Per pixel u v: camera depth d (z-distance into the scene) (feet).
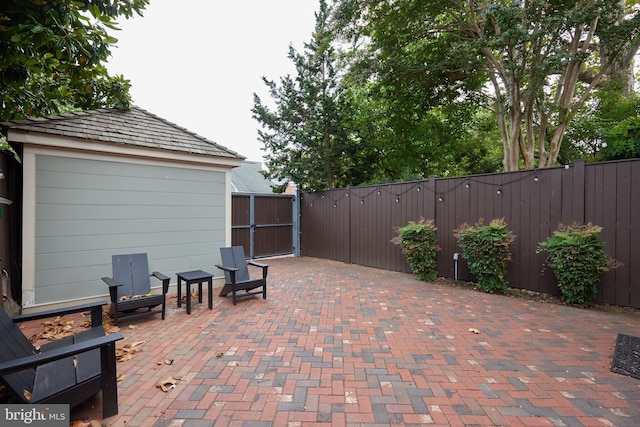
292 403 7.45
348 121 33.78
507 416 6.97
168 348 10.43
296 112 33.22
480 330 12.17
